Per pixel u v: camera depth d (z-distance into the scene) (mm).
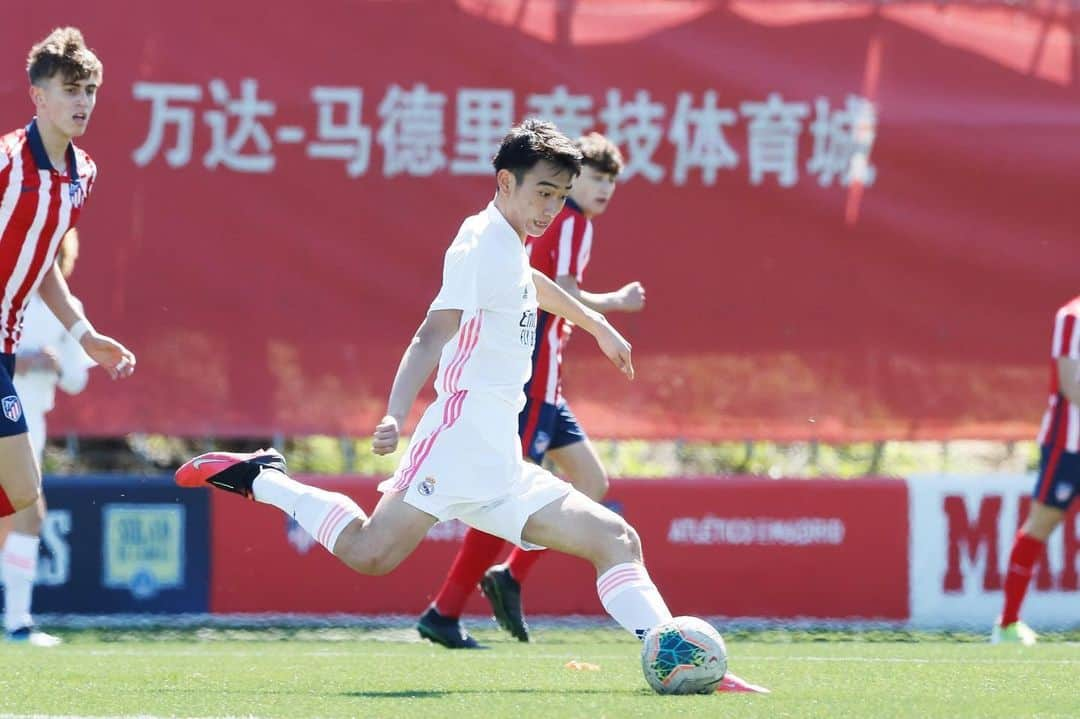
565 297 16719
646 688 17062
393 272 32719
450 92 33000
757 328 33031
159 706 15266
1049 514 28281
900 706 15133
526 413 24125
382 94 32875
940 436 33094
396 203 32812
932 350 33156
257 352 32406
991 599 31781
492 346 15477
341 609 31312
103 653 24031
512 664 21281
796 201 33188
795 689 17281
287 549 31344
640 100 33188
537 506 15914
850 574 31781
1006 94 33500
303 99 32781
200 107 32625
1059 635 30469
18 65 32406
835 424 33000
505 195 15508
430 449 15664
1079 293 33312
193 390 32281
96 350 20125
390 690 17047
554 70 33125
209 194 32562
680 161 33125
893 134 33344
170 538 31266
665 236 33062
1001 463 39656
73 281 32250
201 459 16781
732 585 31688
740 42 33344
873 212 33250
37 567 30953
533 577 31250
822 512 31844
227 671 20000
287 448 38312
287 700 15773
